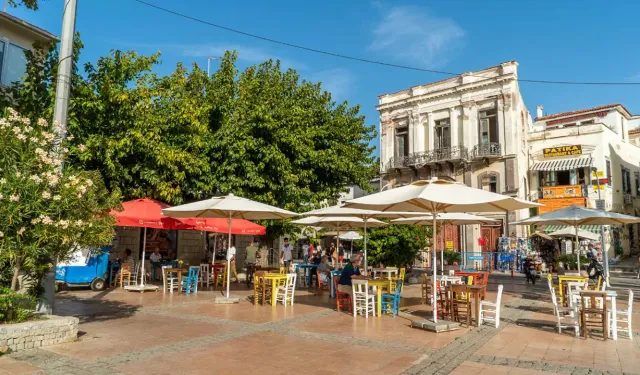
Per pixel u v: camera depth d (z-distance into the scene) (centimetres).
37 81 1091
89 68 1434
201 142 1617
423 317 995
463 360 645
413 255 1819
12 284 700
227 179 1705
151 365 602
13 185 650
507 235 2869
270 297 1259
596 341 775
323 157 1988
